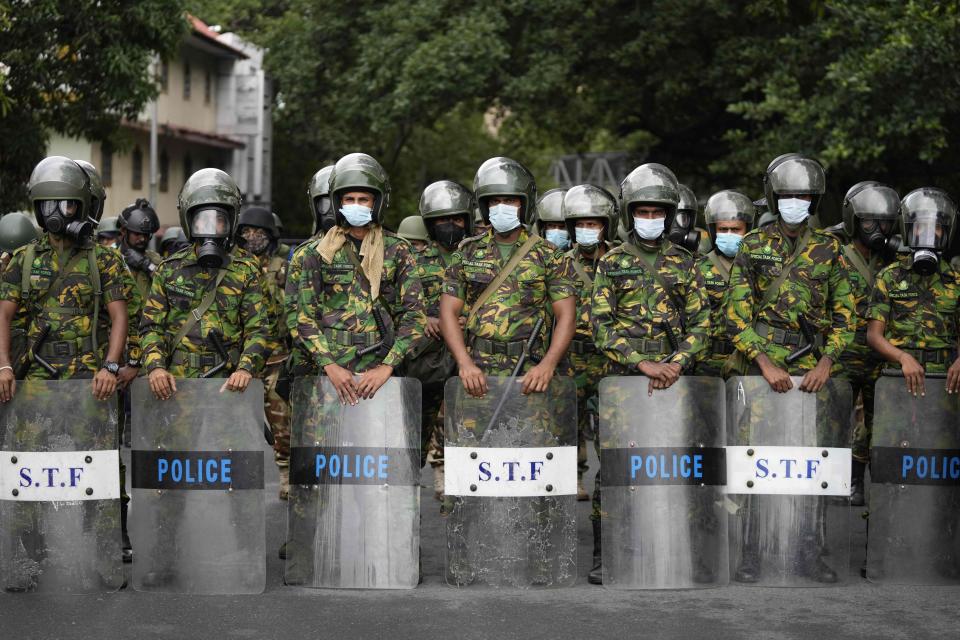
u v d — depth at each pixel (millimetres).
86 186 6973
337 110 26328
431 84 23031
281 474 9430
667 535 6832
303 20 27750
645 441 6863
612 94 23891
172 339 6980
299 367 7172
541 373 6805
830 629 6004
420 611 6289
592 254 8781
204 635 5848
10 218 9969
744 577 6969
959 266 7957
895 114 16406
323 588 6781
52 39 16328
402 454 6809
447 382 6848
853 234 8672
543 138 30984
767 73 20828
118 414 6777
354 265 6895
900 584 6996
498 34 23734
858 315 8594
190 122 38188
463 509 6812
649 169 6996
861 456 9266
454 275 7008
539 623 6078
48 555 6684
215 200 6828
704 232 11617
